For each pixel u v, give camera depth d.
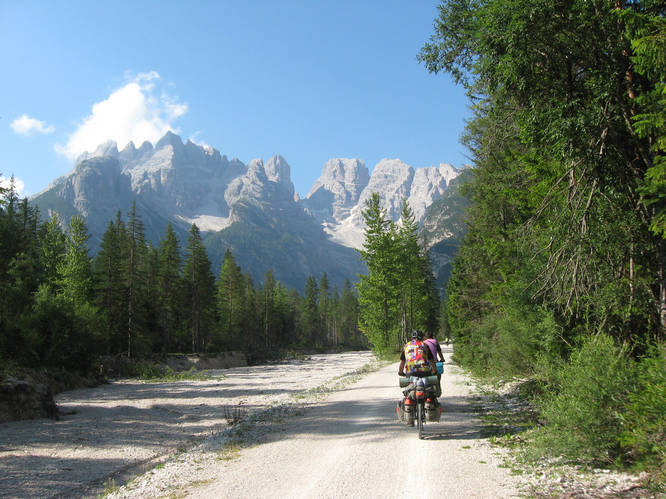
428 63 10.98
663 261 7.81
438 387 8.19
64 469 8.23
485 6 9.12
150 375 35.19
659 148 6.54
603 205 8.53
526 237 10.44
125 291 47.12
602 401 5.59
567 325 10.67
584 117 7.87
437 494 4.60
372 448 6.90
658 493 4.22
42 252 54.50
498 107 10.73
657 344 6.66
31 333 24.80
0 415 13.83
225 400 19.16
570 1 8.03
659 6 6.71
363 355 83.88
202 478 5.93
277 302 108.69
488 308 23.22
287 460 6.51
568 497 4.31
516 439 7.05
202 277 63.91
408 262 48.44
